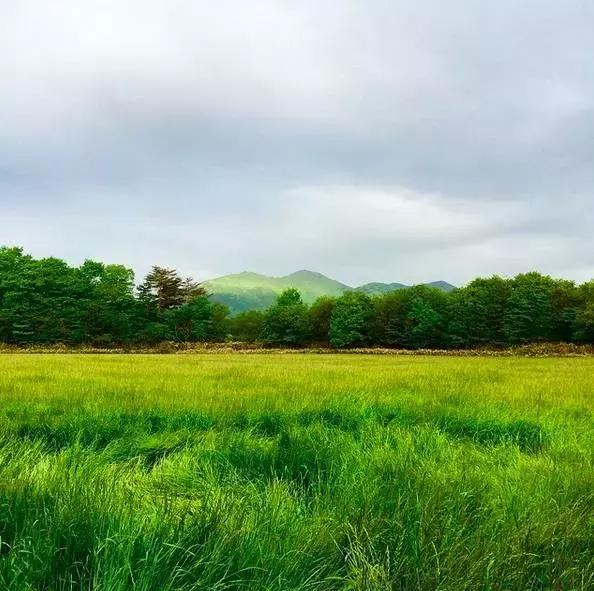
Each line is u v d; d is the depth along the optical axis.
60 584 2.46
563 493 3.99
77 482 3.50
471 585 2.64
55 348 75.75
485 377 18.25
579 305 90.50
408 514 3.46
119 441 6.46
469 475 4.42
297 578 2.73
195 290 101.75
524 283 98.31
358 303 101.12
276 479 4.29
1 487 3.30
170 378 15.79
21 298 84.31
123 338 87.19
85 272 98.38
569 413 9.30
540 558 3.01
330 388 12.73
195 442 6.50
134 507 3.35
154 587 2.44
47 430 7.12
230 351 73.44
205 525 3.04
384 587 2.63
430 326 94.69
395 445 6.03
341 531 3.27
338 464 4.98
